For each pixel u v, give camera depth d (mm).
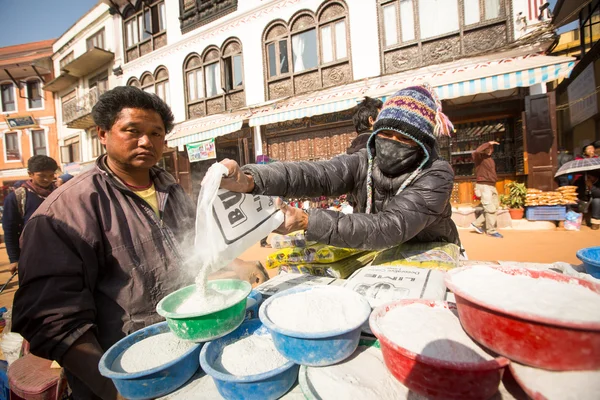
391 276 1318
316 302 1043
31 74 19172
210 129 9383
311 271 1713
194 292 1178
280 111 8094
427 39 7113
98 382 991
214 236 1005
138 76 12555
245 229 1073
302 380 833
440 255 1519
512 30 6359
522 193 6402
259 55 9445
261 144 9500
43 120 19188
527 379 592
